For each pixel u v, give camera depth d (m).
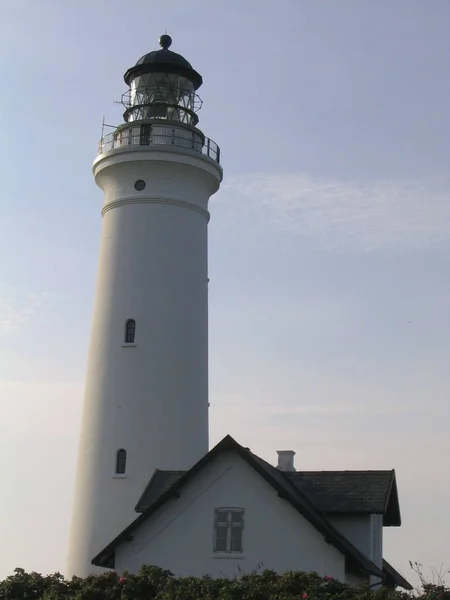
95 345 33.69
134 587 22.30
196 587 21.83
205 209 35.31
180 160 33.88
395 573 30.86
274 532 25.47
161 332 33.16
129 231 33.97
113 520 31.77
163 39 36.84
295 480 28.02
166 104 35.50
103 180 34.88
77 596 22.31
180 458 32.41
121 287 33.66
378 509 26.50
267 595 21.14
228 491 25.97
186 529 26.06
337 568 24.86
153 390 32.69
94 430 32.78
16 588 23.06
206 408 33.91
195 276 34.25
